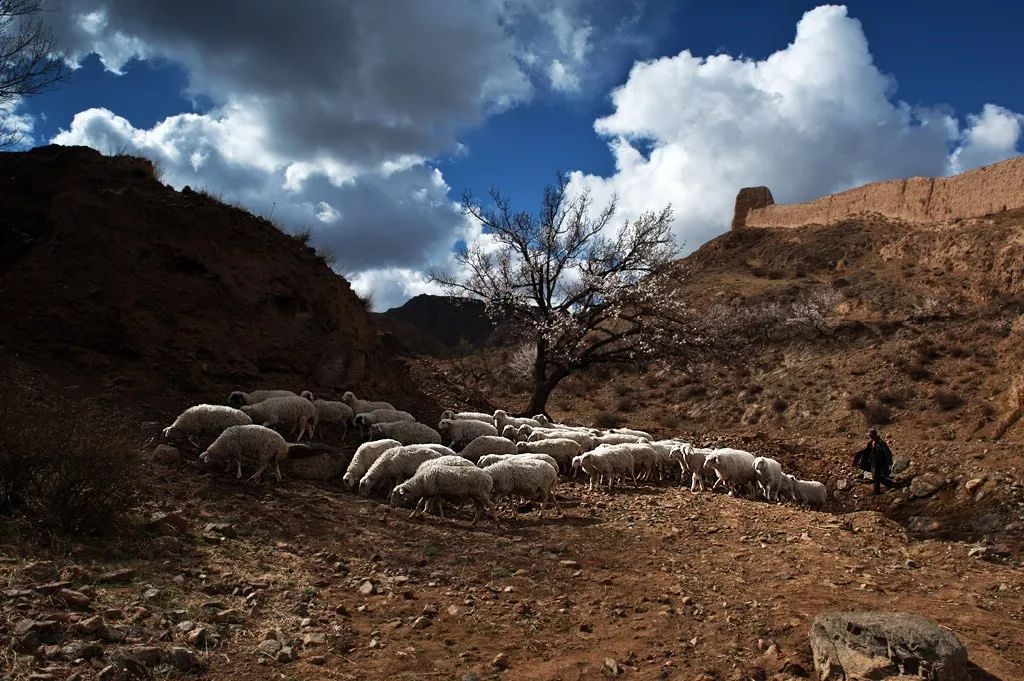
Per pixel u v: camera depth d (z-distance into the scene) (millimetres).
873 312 40938
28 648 4402
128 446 7629
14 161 16359
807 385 32688
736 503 12820
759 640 5969
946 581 8461
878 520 12188
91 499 6727
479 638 5812
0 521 6281
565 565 7949
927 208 61938
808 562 8742
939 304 39188
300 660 5027
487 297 27859
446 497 9523
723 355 28469
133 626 5016
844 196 72625
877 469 18109
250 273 16562
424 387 22609
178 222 16062
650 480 15133
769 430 28844
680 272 29219
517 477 10211
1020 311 33812
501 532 9250
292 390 15188
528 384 37156
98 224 14984
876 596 7434
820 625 5652
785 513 12219
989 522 14844
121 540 6688
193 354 13984
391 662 5160
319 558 7316
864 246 60094
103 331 13320
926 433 23984
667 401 35719
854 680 4934
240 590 6098
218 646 5055
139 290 14320
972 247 45594
